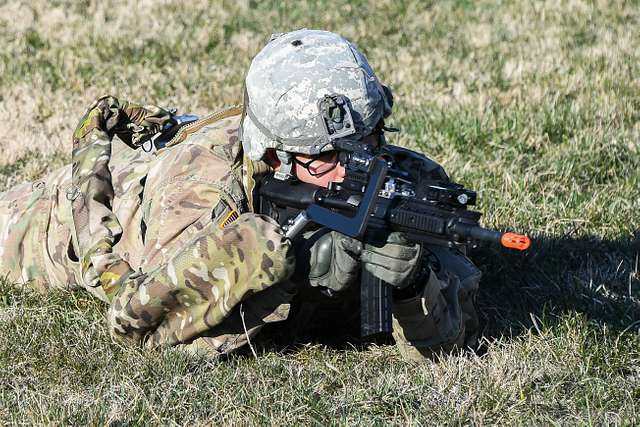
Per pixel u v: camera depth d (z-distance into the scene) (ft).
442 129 82.12
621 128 83.76
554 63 104.22
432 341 46.47
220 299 43.73
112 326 46.14
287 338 50.70
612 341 49.98
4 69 103.14
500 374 46.42
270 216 44.80
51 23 118.62
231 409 44.19
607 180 74.33
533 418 43.75
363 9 129.08
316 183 43.91
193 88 99.76
